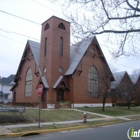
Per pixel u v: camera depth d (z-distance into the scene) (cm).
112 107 3741
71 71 3262
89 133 1270
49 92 3100
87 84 3484
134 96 3772
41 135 1212
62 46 3438
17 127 1338
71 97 3206
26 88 3894
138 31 907
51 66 3197
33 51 3741
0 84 5750
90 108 3180
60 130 1394
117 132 1308
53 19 3347
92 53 3659
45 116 1966
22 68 4134
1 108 1683
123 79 4353
